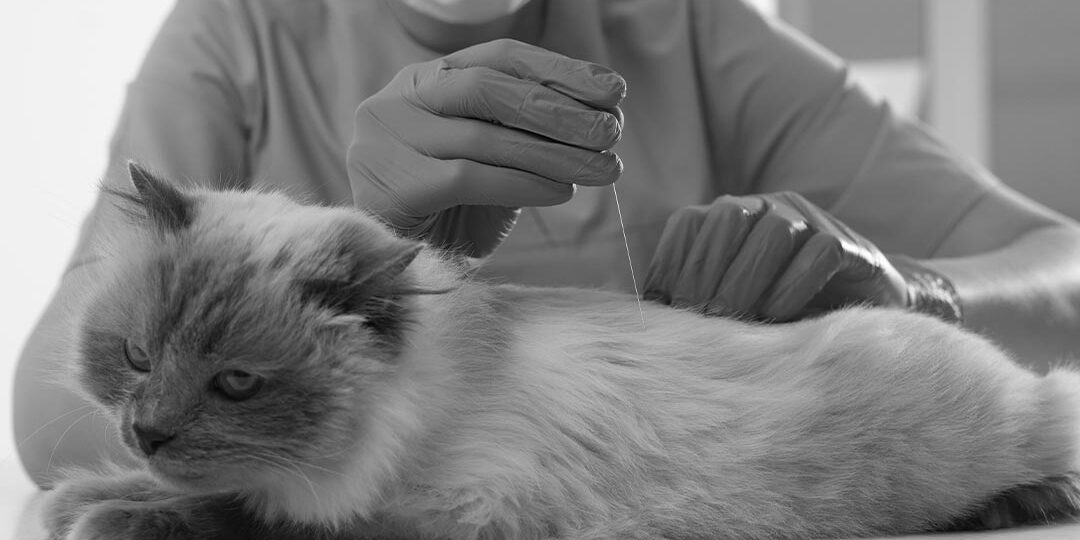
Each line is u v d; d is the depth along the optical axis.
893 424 0.67
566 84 0.67
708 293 0.72
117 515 0.60
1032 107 1.57
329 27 0.92
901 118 0.98
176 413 0.58
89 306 0.64
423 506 0.61
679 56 0.93
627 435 0.64
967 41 1.57
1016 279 0.87
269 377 0.58
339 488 0.60
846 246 0.72
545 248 0.89
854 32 1.61
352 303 0.60
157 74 0.89
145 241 0.63
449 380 0.62
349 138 0.90
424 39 0.90
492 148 0.68
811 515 0.65
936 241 0.94
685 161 0.91
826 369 0.67
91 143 1.04
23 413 0.82
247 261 0.60
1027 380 0.72
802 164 0.94
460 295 0.64
